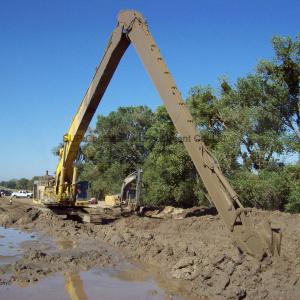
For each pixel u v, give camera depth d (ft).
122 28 47.50
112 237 49.57
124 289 29.60
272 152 83.71
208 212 84.48
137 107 195.93
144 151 193.98
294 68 81.05
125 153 193.06
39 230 60.39
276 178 76.23
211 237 51.72
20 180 490.08
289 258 34.04
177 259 36.96
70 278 32.17
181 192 103.71
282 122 84.89
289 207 76.02
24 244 46.55
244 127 84.84
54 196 73.97
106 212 84.17
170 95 37.11
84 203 76.23
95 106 60.13
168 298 27.58
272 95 84.17
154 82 39.34
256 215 36.91
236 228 30.94
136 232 56.39
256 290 27.17
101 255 40.70
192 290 29.17
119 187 175.22
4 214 72.23
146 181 117.29
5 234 55.62
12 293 27.81
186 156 98.94
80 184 77.15
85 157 201.57
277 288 27.40
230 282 28.30
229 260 31.37
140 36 43.16
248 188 79.41
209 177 32.71
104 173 193.88
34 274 32.68
